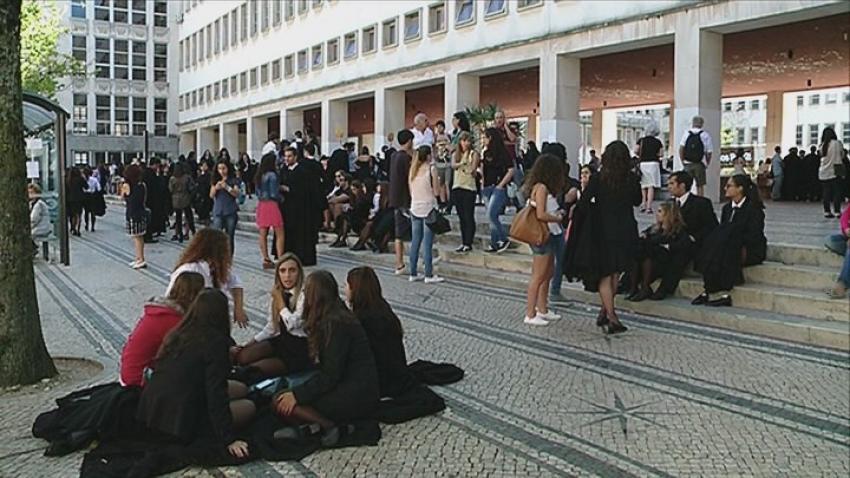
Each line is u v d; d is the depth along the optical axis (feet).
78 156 179.73
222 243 21.61
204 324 15.80
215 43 169.89
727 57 90.22
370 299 18.85
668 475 14.76
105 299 34.22
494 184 40.47
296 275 20.12
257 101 149.79
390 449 16.01
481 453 15.79
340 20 118.83
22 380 20.43
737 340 24.97
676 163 68.08
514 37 84.74
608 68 95.61
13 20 20.36
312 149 56.80
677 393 19.63
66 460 15.40
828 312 25.64
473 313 29.76
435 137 51.62
